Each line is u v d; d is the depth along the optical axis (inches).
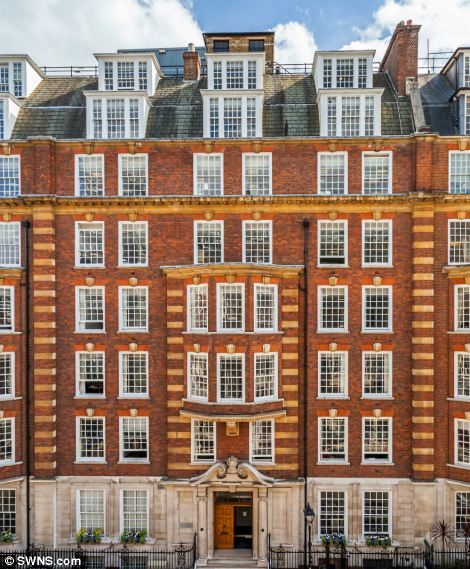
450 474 964.6
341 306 994.7
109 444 999.6
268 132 1045.2
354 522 975.6
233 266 938.1
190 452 976.9
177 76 1234.6
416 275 967.6
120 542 975.0
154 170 1010.7
